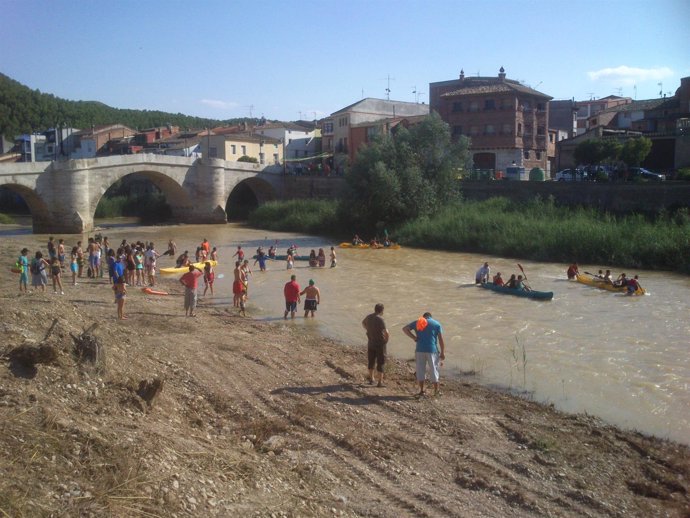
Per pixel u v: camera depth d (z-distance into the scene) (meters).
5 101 130.12
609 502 9.34
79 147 106.38
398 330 21.55
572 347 19.30
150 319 20.88
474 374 16.48
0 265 32.84
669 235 38.22
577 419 12.97
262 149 97.81
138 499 7.33
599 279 31.59
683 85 67.19
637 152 53.47
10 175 55.53
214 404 12.57
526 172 69.94
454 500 9.21
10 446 7.68
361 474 9.90
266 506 8.10
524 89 70.50
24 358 10.17
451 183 55.78
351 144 86.38
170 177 68.62
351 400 13.48
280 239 55.88
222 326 20.97
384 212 54.34
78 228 59.84
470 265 39.19
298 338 19.73
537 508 9.08
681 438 12.29
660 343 19.77
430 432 11.82
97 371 11.06
